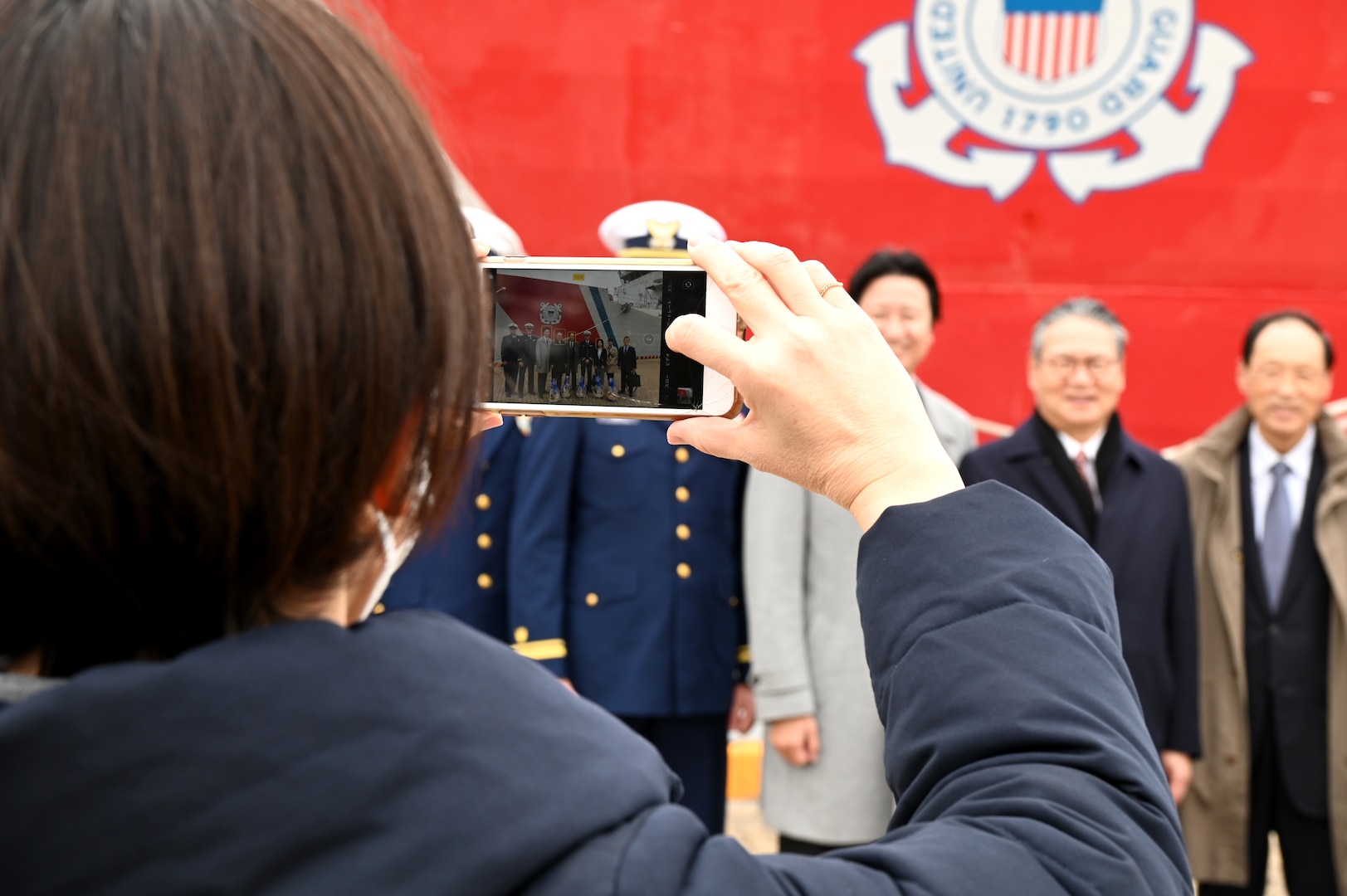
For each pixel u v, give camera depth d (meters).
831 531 2.50
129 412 0.36
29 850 0.35
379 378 0.39
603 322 0.79
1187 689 2.64
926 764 0.47
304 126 0.39
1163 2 3.12
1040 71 3.16
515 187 3.14
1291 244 3.16
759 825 3.63
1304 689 2.69
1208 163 3.16
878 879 0.41
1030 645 0.47
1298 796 2.67
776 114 3.16
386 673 0.39
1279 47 3.13
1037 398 2.79
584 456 2.76
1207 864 2.71
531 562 2.64
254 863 0.35
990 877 0.40
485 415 0.53
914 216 3.19
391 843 0.36
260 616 0.41
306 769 0.36
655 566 2.71
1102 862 0.41
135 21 0.38
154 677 0.36
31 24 0.38
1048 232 3.19
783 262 0.56
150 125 0.37
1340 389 3.16
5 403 0.36
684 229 2.82
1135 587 2.61
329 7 0.46
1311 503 2.73
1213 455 2.84
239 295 0.37
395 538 0.47
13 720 0.35
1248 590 2.77
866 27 3.15
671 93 3.15
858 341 0.55
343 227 0.39
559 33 3.13
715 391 0.79
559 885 0.37
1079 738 0.44
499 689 0.41
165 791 0.35
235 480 0.37
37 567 0.39
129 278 0.36
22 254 0.36
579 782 0.40
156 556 0.39
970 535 0.50
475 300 0.44
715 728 2.81
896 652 0.49
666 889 0.38
